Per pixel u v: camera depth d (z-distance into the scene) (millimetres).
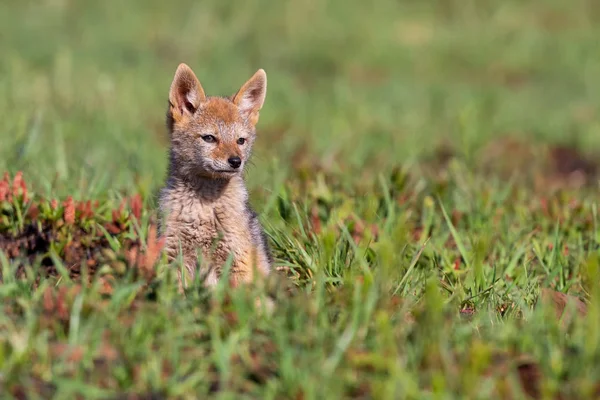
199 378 7250
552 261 11281
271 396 7020
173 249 10586
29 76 23406
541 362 7578
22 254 10039
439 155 19906
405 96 26297
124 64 27219
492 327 8555
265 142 20125
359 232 11789
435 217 12992
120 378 7238
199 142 11000
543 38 34125
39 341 7508
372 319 8266
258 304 8891
